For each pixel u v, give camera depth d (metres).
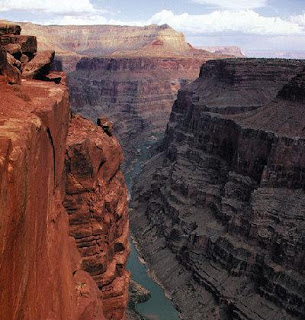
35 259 19.61
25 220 16.72
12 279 14.74
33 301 18.80
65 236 31.69
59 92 31.64
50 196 26.00
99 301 34.06
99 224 40.19
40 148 21.22
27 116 20.69
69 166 38.12
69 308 27.19
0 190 13.22
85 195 39.34
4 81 27.56
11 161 15.00
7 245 14.01
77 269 35.84
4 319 13.84
